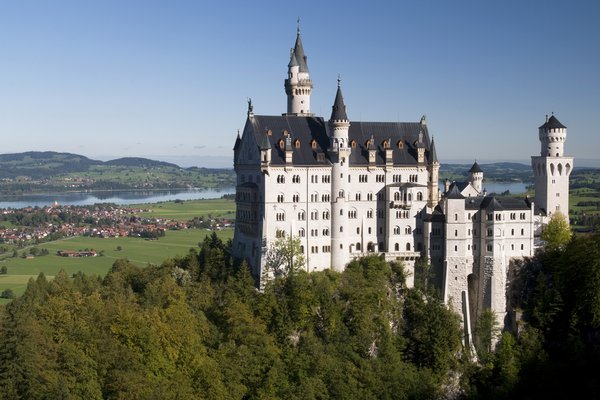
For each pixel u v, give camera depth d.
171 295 187.75
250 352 170.50
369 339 184.62
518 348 196.38
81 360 147.88
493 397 183.50
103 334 160.50
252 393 165.38
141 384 146.00
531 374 189.88
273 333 181.50
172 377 157.12
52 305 172.25
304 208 198.88
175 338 164.62
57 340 158.88
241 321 177.75
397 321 195.38
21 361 141.62
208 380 157.50
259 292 192.00
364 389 170.50
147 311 173.00
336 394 167.00
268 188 194.88
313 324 185.12
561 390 184.88
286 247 194.50
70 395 138.88
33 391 138.75
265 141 194.00
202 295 191.50
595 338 192.62
